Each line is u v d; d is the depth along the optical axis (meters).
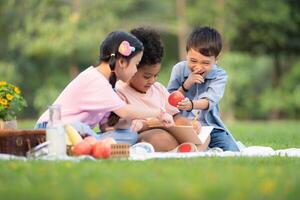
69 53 26.61
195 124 7.82
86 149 6.56
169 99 7.79
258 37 28.05
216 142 8.27
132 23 28.58
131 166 5.76
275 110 30.05
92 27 26.33
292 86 29.00
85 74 7.41
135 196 4.45
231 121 25.56
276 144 10.12
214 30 8.16
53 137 6.55
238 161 6.20
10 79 27.30
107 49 7.36
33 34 27.91
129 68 7.33
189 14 27.95
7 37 28.83
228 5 27.50
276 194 4.66
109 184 4.87
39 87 29.83
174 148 7.62
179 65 8.55
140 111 7.34
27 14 27.48
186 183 4.88
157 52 7.54
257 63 30.89
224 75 8.37
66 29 25.92
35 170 5.56
